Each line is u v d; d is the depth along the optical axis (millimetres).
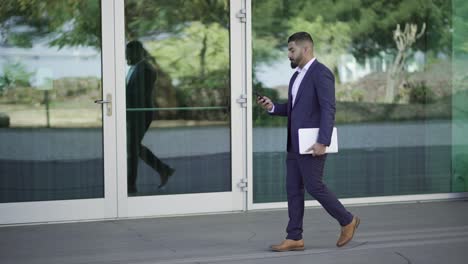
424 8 8312
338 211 5863
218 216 7535
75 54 7184
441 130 8438
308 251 5918
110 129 7289
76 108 7203
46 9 7094
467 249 5965
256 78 7777
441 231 6766
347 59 8070
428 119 8398
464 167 8484
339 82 8055
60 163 7188
